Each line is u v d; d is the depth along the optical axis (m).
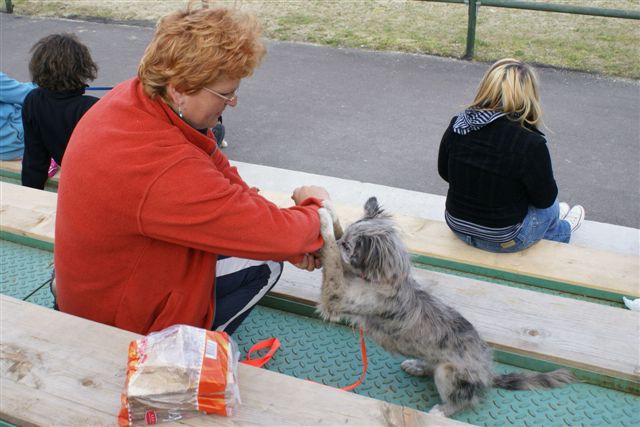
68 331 2.46
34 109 4.42
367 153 6.71
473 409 2.81
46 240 3.79
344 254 2.79
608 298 3.61
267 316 3.40
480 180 3.71
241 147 6.85
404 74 8.56
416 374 3.04
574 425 2.72
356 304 2.78
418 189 6.05
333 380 3.00
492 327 3.12
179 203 2.10
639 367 2.86
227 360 2.12
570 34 9.84
